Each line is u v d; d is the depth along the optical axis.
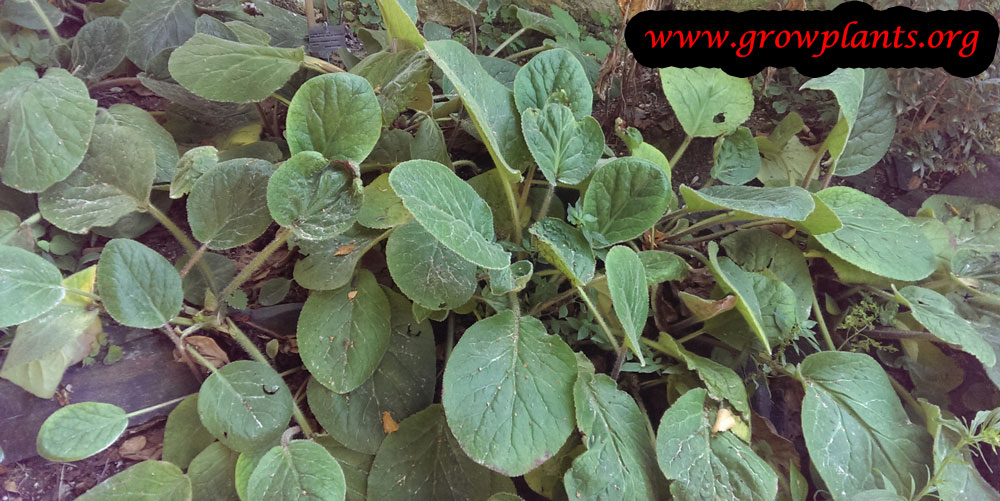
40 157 0.55
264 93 0.64
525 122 0.58
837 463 0.57
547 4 1.01
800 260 0.70
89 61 0.67
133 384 0.57
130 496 0.49
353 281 0.61
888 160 0.88
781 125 0.80
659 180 0.58
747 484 0.53
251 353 0.58
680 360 0.64
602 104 0.89
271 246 0.57
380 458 0.56
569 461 0.56
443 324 0.69
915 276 0.65
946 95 0.80
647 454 0.55
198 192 0.54
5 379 0.53
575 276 0.54
